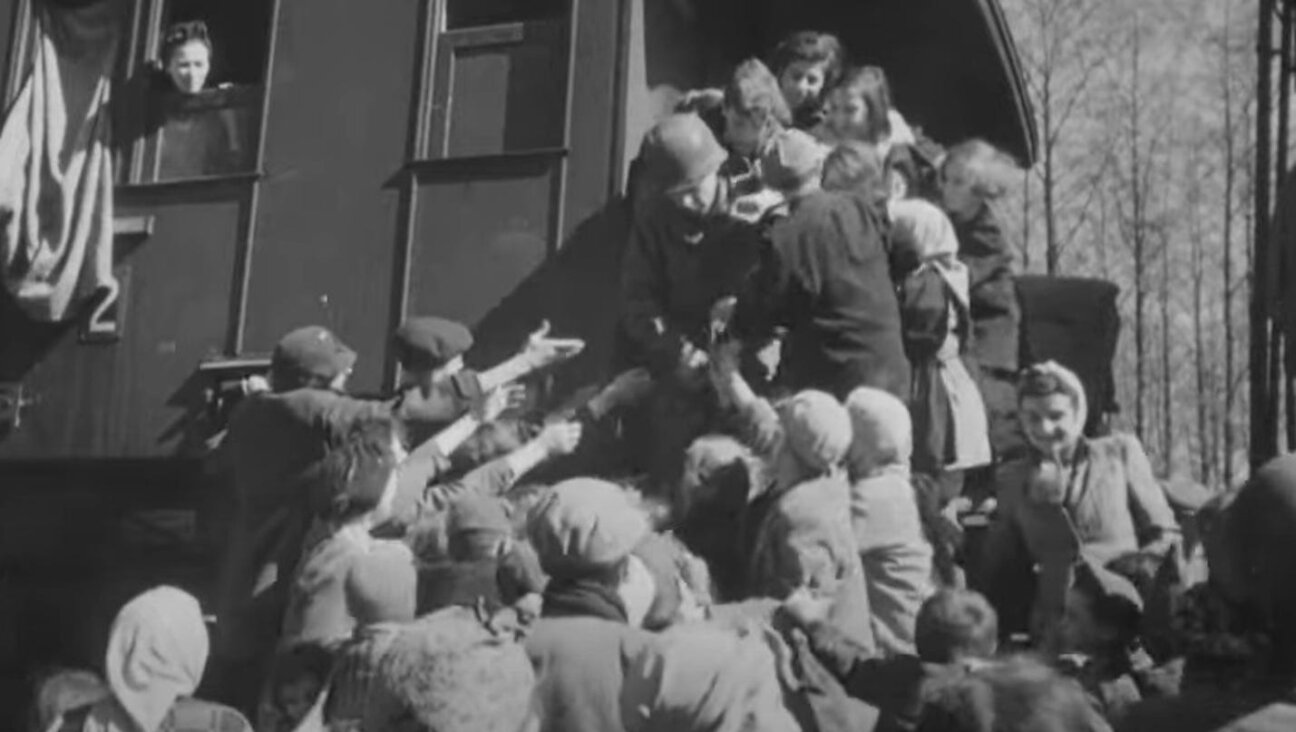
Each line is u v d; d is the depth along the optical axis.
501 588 5.07
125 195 10.09
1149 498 7.11
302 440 7.73
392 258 9.37
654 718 3.93
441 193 9.33
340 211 9.56
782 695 4.70
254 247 9.72
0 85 10.40
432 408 7.87
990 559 7.14
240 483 7.91
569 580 4.58
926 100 12.02
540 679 4.31
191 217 9.91
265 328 9.60
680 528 6.73
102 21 10.35
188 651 5.15
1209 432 19.11
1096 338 10.71
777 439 6.64
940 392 7.92
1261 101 10.16
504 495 7.39
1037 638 6.63
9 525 10.51
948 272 8.16
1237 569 3.25
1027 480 7.01
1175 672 5.41
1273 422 9.22
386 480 6.40
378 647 4.45
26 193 10.00
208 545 9.79
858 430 6.37
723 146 8.74
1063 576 6.79
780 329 7.53
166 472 10.00
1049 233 19.61
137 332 9.90
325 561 6.11
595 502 4.61
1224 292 19.23
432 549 6.73
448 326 8.14
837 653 5.00
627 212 8.87
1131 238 20.50
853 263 7.39
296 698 5.92
